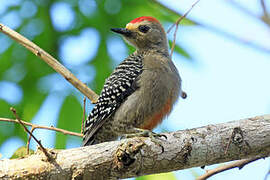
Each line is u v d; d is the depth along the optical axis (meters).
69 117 13.54
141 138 8.65
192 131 8.79
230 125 8.80
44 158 8.31
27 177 8.17
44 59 11.32
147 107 11.05
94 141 11.76
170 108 11.41
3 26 11.16
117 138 11.73
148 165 8.50
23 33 14.42
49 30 14.52
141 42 12.73
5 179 8.11
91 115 11.40
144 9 14.63
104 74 14.30
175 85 11.38
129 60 11.93
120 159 8.30
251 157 8.98
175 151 8.55
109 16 14.71
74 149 8.51
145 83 11.11
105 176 8.44
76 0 14.71
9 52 14.37
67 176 8.31
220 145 8.65
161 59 11.61
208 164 8.80
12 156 8.88
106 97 11.27
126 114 11.07
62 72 11.40
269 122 8.79
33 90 14.13
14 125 13.66
